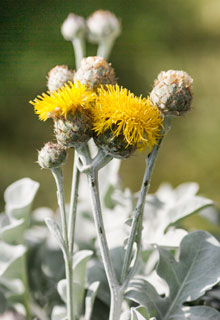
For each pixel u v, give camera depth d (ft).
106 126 2.00
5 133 6.17
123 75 7.07
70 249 2.12
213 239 2.27
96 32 2.87
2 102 6.61
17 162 5.70
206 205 2.48
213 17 8.41
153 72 7.14
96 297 2.45
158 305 2.22
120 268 2.42
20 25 7.39
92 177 2.06
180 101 2.02
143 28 8.16
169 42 7.86
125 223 2.13
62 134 2.04
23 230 2.50
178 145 5.98
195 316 2.21
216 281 2.22
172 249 2.45
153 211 2.62
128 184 5.33
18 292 2.50
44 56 7.24
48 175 5.46
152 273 2.42
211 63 7.33
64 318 2.28
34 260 2.71
